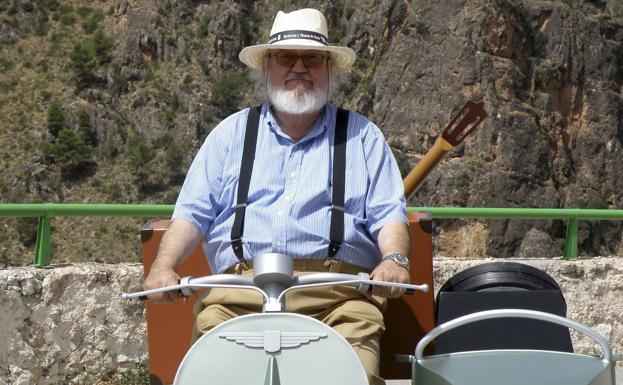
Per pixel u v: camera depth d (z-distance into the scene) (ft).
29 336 18.67
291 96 12.16
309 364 9.55
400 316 13.39
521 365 10.41
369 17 409.90
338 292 11.68
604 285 22.74
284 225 11.90
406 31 400.88
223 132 12.61
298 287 10.02
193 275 14.24
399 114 389.39
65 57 417.28
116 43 419.13
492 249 345.10
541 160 373.81
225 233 12.17
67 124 390.21
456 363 10.52
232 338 9.62
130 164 384.06
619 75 411.75
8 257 301.43
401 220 11.98
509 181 361.92
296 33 12.57
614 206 385.70
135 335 19.48
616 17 433.89
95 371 19.16
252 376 9.55
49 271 18.95
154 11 425.28
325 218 11.99
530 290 12.57
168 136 396.57
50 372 18.81
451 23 394.11
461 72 385.29
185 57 420.77
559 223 364.79
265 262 10.07
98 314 19.22
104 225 323.37
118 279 19.42
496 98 378.73
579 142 394.11
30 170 375.04
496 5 398.01
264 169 12.23
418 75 392.27
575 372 10.37
